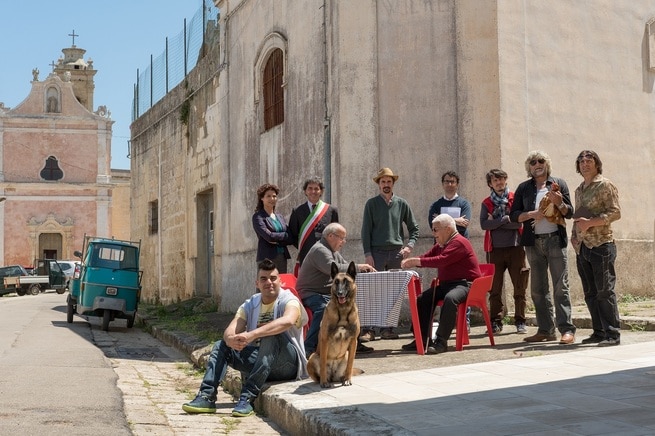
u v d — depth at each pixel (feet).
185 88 72.28
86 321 63.82
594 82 42.14
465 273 27.71
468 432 15.21
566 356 24.39
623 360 22.81
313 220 31.01
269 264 23.29
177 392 27.73
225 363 23.39
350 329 21.65
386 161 38.93
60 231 179.22
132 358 39.55
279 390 21.77
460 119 37.91
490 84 37.81
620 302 41.73
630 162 43.70
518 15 38.96
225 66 59.31
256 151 52.80
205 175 65.62
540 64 39.73
